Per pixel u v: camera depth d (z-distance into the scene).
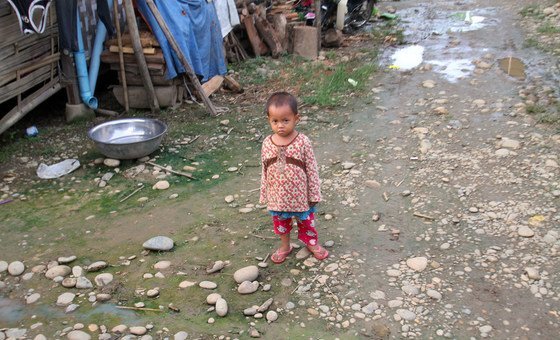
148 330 3.19
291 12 9.48
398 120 6.10
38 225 4.39
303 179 3.41
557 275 3.47
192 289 3.53
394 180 4.82
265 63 8.41
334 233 4.06
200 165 5.34
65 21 5.79
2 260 3.93
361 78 7.46
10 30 5.41
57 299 3.49
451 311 3.22
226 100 7.09
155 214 4.49
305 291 3.45
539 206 4.23
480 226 4.04
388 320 3.18
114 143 5.13
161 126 5.64
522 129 5.61
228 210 4.48
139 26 6.73
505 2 11.88
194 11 6.86
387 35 9.73
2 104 6.41
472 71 7.56
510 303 3.26
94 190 4.93
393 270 3.60
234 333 3.14
